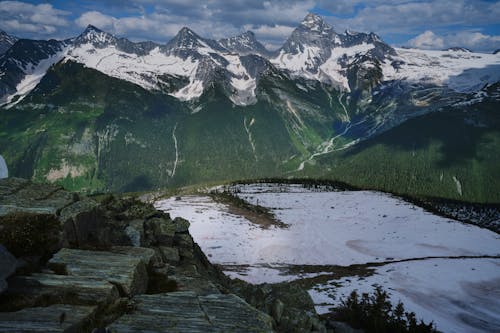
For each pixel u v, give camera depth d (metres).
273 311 17.33
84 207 16.72
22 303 11.00
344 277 57.84
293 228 101.62
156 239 21.78
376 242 91.12
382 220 118.56
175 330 11.12
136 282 13.59
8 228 13.54
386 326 27.23
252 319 12.51
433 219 121.44
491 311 46.66
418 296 50.09
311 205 145.50
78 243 15.71
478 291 54.25
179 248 22.36
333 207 141.38
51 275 12.59
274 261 69.19
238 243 78.56
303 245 82.75
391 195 180.25
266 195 175.25
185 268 19.48
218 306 13.15
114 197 24.97
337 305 39.75
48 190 17.44
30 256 13.29
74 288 12.06
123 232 19.38
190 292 14.05
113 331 10.62
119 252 16.17
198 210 107.50
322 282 53.47
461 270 64.06
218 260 66.56
